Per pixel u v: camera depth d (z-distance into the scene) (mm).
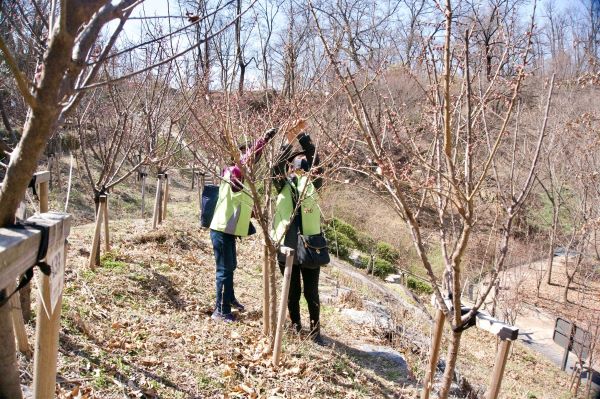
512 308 10766
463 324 2861
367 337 6078
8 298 1742
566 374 9922
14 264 1571
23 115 7172
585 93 10766
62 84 1639
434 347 3297
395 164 3021
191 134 6879
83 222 12859
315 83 4098
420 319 7957
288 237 4965
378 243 13547
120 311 4742
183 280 6230
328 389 4266
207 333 4789
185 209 12672
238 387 3877
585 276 14211
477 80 3111
